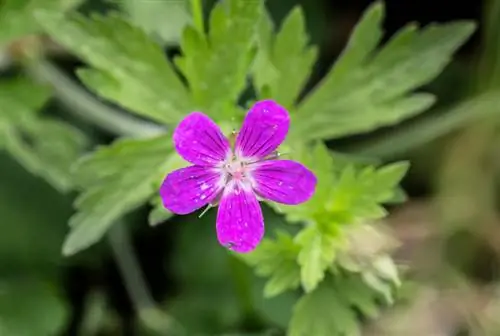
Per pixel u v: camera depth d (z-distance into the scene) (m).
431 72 0.30
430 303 0.33
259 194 0.26
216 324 0.34
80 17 0.30
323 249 0.28
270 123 0.26
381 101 0.30
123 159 0.29
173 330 0.34
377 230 0.29
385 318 0.33
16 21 0.32
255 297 0.34
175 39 0.32
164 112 0.29
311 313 0.29
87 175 0.29
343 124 0.30
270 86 0.30
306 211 0.29
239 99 0.33
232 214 0.26
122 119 0.34
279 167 0.26
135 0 0.32
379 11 0.30
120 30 0.29
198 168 0.26
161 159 0.29
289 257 0.29
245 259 0.29
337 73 0.30
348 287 0.29
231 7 0.29
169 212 0.29
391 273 0.28
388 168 0.28
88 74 0.30
